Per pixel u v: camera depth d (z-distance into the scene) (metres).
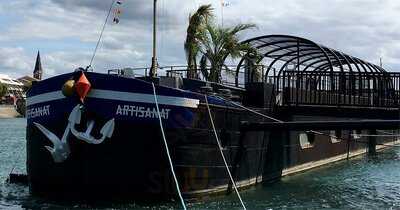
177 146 15.67
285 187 20.77
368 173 26.45
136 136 15.42
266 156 21.16
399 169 28.33
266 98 21.41
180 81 17.78
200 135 16.34
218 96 17.59
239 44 25.31
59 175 16.11
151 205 15.71
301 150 25.05
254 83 21.42
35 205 15.77
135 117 15.36
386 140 44.72
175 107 15.45
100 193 15.78
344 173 26.09
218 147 17.20
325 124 18.50
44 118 16.19
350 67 25.53
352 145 34.16
